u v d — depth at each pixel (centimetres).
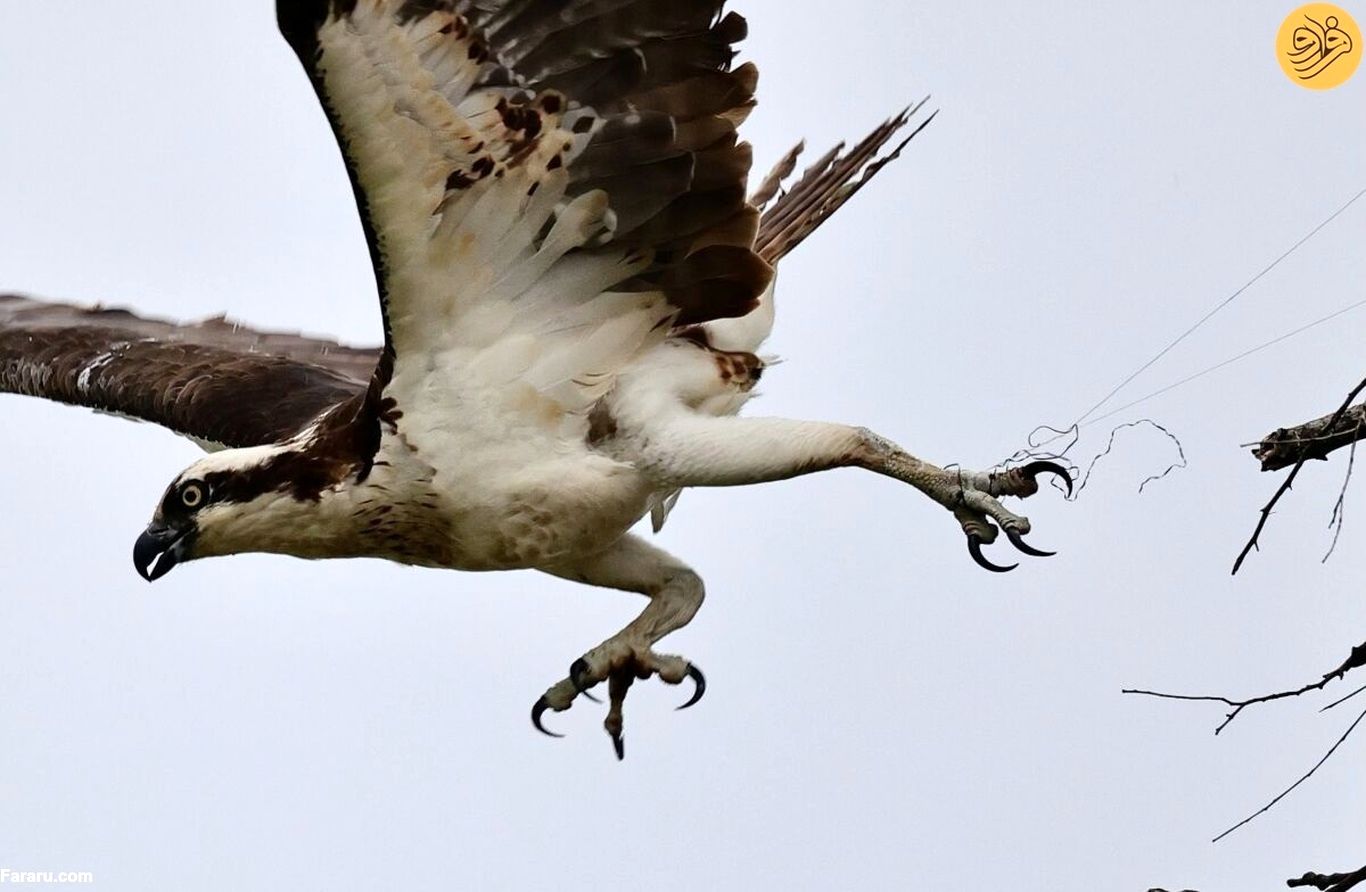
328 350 1416
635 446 1112
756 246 1234
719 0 1012
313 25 934
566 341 1099
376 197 1018
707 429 1110
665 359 1130
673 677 1179
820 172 1272
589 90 1026
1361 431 920
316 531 1112
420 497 1098
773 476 1120
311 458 1106
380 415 1093
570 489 1101
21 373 1354
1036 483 1126
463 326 1078
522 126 1018
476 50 980
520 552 1121
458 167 1022
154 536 1109
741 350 1177
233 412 1273
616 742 1176
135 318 1449
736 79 1041
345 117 978
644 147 1052
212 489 1108
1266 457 940
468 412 1088
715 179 1072
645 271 1100
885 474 1138
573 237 1073
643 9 1005
